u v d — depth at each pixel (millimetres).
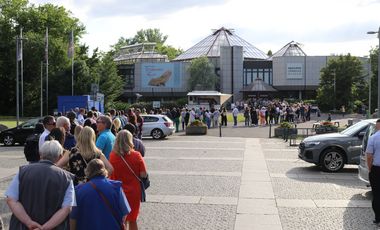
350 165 18016
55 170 5027
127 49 120375
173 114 38594
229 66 108250
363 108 67500
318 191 12422
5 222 9023
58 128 7488
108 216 5238
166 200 11195
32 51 73062
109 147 8258
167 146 25266
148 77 107312
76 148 6941
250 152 22203
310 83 108375
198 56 117250
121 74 109125
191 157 20047
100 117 8469
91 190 5266
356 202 11039
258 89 105812
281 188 12844
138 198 7324
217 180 14117
